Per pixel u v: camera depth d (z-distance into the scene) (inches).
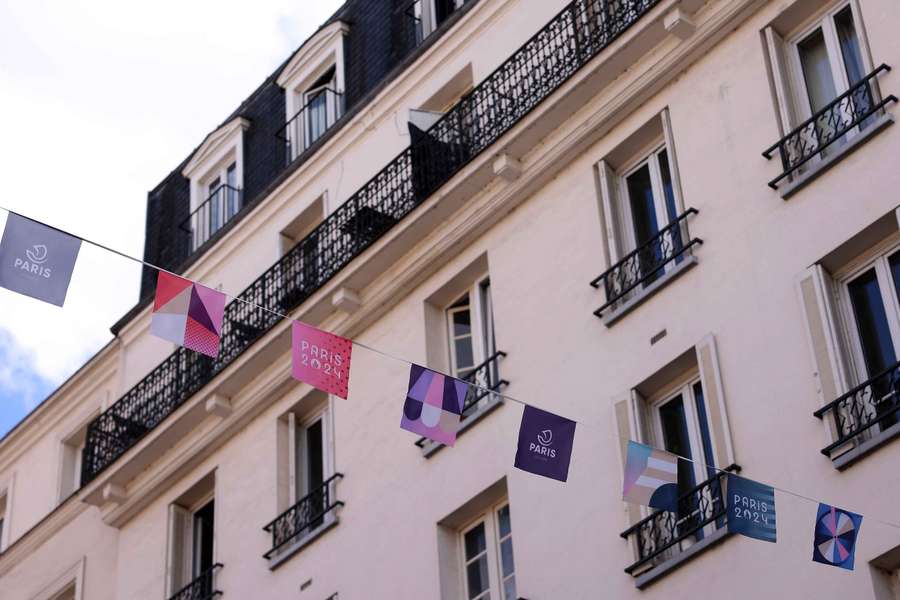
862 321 773.3
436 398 676.1
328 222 1061.8
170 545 1089.4
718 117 862.5
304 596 963.3
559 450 663.8
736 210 830.5
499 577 874.8
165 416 1098.7
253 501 1034.1
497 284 938.7
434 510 912.3
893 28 808.9
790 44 860.6
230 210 1208.2
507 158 944.3
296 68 1193.4
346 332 1020.5
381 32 1139.3
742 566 748.0
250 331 1077.8
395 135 1072.2
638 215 900.6
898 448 717.3
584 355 868.6
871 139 790.5
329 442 1005.2
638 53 906.7
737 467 767.7
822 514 644.7
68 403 1282.0
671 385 832.9
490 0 1036.5
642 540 797.9
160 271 667.4
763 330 789.9
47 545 1213.7
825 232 788.6
